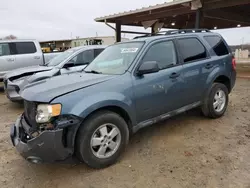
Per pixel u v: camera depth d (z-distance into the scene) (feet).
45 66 22.43
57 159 8.58
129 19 42.11
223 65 15.16
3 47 27.91
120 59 11.87
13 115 18.22
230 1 28.55
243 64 65.10
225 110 16.11
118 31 44.16
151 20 41.73
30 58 29.22
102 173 9.45
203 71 13.83
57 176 9.37
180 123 14.75
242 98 21.56
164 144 11.86
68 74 12.30
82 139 9.01
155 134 13.16
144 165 9.91
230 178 8.75
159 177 8.99
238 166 9.55
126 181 8.83
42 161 8.50
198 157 10.41
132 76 10.67
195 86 13.42
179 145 11.69
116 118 9.87
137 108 10.71
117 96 9.82
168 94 11.93
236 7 36.78
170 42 12.71
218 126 14.12
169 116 12.39
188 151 11.01
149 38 12.36
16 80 19.75
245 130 13.43
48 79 11.34
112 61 12.19
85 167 9.95
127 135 10.43
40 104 8.76
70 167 10.01
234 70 16.31
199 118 15.56
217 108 15.25
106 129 9.70
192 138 12.48
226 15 41.52
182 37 13.42
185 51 13.23
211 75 14.29
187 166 9.68
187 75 12.83
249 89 26.20
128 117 10.47
